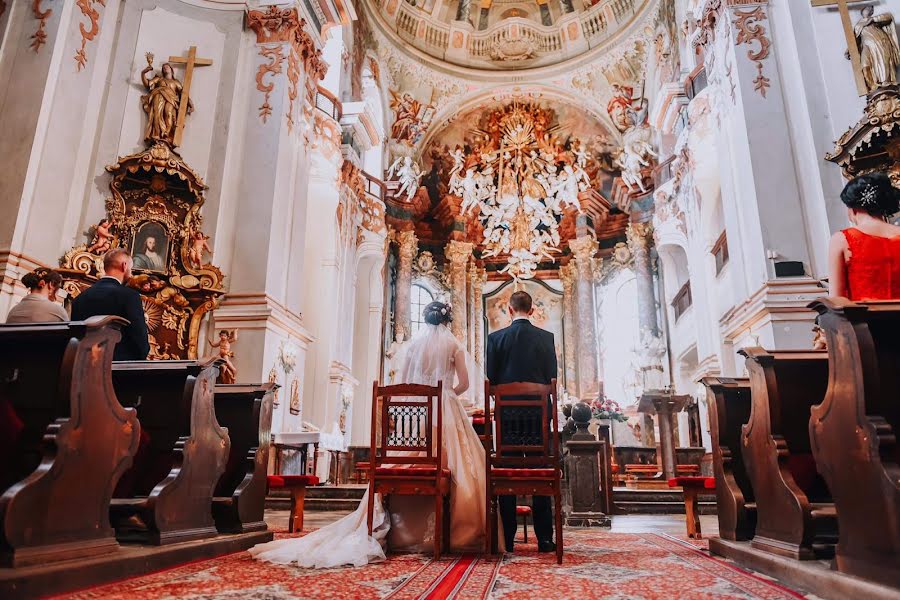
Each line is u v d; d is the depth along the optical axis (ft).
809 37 29.84
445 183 76.79
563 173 74.33
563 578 10.88
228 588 9.83
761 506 12.23
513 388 13.55
